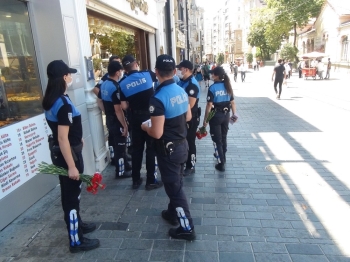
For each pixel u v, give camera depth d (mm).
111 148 5109
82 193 4039
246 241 2848
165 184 2807
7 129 3221
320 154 5258
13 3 3578
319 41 32000
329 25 29219
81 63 4406
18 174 3406
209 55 92875
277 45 36375
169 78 2678
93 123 4645
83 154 4328
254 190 3939
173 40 13828
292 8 32094
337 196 3680
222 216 3318
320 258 2568
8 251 2812
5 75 3463
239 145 6012
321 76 22375
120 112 4195
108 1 5539
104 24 6211
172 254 2693
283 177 4324
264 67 44219
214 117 4410
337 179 4176
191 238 2869
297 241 2816
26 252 2793
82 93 4332
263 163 4934
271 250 2699
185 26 24422
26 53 3789
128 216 3404
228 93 4359
